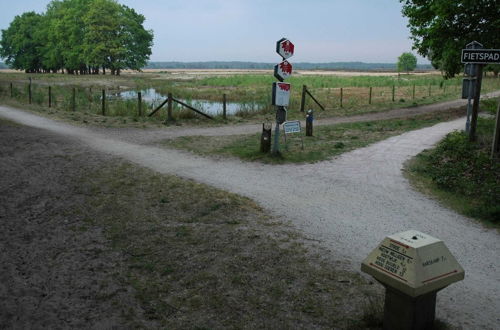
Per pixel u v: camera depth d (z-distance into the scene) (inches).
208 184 382.3
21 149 526.3
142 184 380.5
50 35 3503.9
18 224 295.6
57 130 682.2
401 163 464.8
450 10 807.7
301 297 191.3
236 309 183.3
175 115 856.3
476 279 210.1
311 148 553.0
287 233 269.1
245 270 219.1
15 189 371.2
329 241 256.5
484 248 249.6
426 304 141.6
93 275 220.7
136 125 760.3
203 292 198.8
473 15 812.6
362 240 258.5
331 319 173.2
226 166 458.6
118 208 321.7
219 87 2133.4
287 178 408.5
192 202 331.3
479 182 377.1
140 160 479.5
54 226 291.0
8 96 1252.5
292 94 1505.9
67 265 233.1
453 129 690.8
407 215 306.2
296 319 174.1
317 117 911.7
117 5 3235.7
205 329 169.0
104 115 895.1
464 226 285.7
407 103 1182.3
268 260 230.1
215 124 805.9
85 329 173.3
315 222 289.7
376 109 1039.0
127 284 209.9
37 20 4052.7
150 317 179.8
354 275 211.9
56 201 340.2
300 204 329.1
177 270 222.2
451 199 343.6
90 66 3614.7
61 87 1690.5
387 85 2231.8
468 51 458.6
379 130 703.7
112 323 176.7
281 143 591.8
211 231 273.7
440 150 505.4
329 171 436.1
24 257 244.5
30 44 3937.0
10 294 203.0
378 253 144.3
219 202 328.5
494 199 328.5
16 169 432.8
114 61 3299.7
